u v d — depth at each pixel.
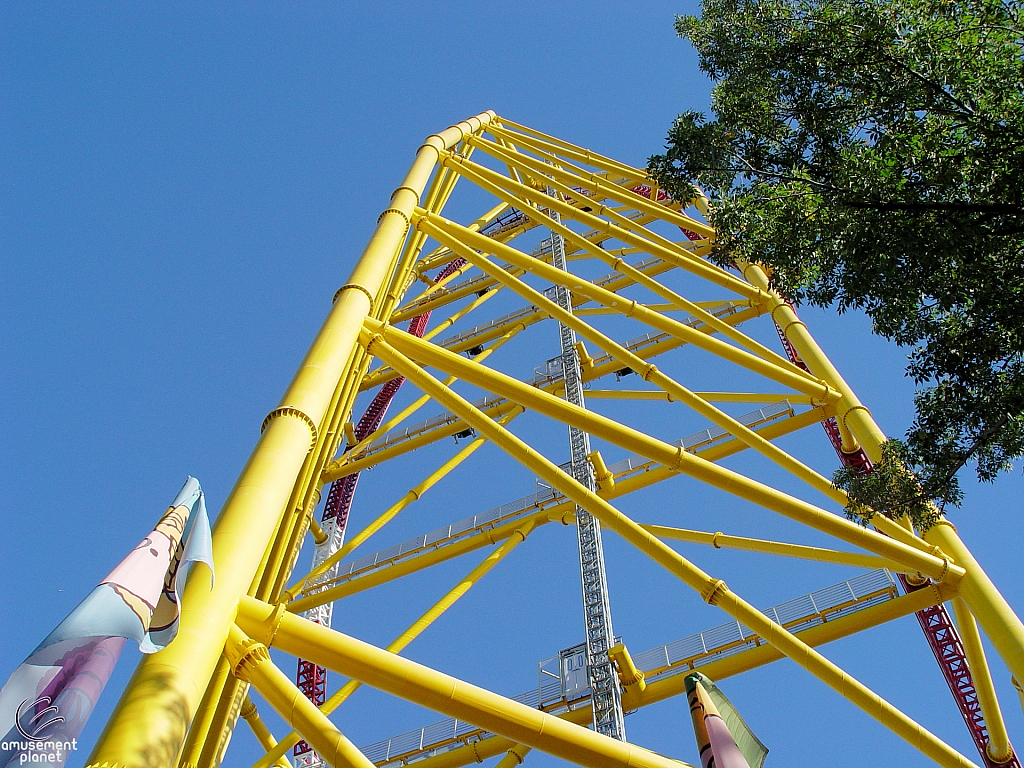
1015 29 10.53
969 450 10.82
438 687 9.12
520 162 28.25
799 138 12.77
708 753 7.18
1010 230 9.91
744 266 23.73
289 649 9.23
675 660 16.50
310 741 8.67
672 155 13.52
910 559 13.46
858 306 11.20
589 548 16.91
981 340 10.41
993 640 12.55
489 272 19.08
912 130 10.93
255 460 10.59
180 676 7.88
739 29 13.99
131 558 7.24
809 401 18.92
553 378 24.47
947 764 11.64
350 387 15.98
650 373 16.75
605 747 9.12
